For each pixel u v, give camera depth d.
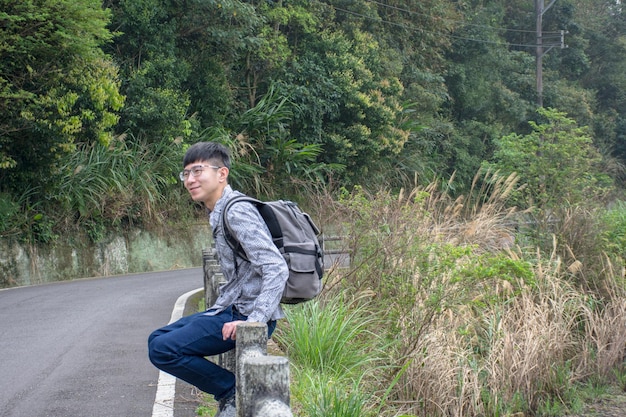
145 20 19.05
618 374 9.48
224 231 3.55
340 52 24.78
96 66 15.27
